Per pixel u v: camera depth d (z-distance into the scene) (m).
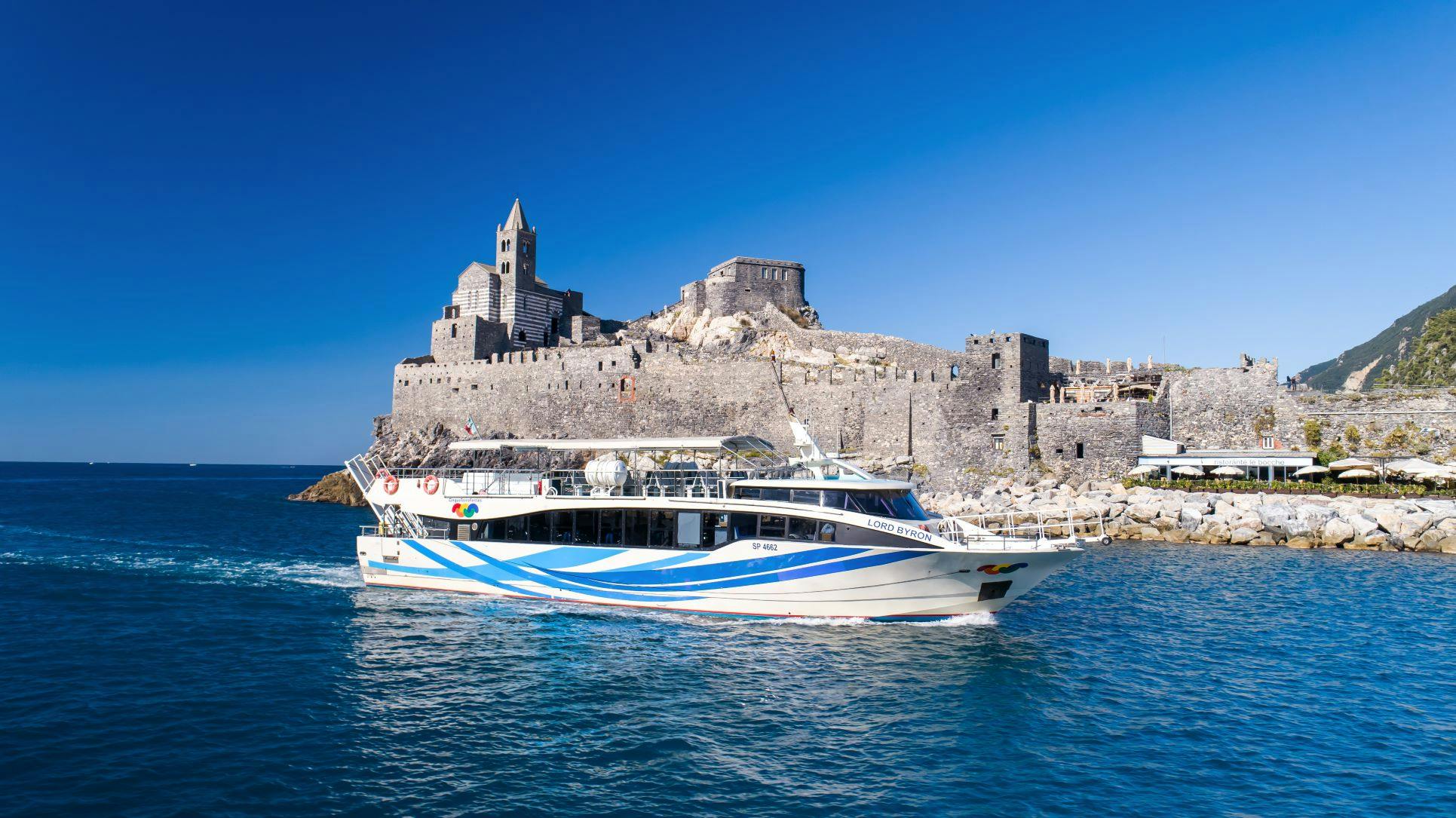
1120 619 33.72
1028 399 74.31
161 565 47.62
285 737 20.25
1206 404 73.50
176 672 25.62
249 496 131.38
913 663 26.80
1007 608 35.75
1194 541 60.56
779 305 102.38
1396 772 18.75
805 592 31.36
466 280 110.25
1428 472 59.56
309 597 37.31
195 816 16.09
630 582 33.94
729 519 32.62
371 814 16.28
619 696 23.64
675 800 17.14
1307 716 22.38
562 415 92.62
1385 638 30.78
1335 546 56.94
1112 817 16.61
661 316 116.19
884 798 17.41
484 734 20.64
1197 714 22.53
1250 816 16.66
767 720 21.84
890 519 30.42
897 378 77.25
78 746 19.52
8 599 37.03
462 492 38.06
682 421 86.25
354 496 107.25
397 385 104.88
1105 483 69.44
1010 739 20.69
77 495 127.94
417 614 33.59
